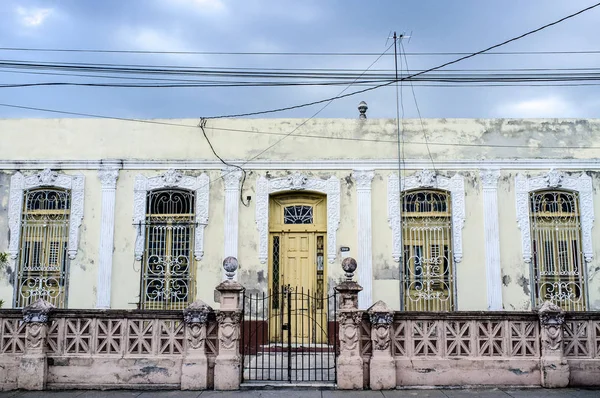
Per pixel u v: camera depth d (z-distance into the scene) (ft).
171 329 31.17
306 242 44.21
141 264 43.01
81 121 44.65
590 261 42.52
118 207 43.65
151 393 29.60
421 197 43.96
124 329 31.17
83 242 43.24
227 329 30.73
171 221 43.60
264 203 43.55
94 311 31.17
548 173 43.32
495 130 44.11
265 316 42.52
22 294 42.91
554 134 44.04
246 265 42.93
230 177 43.83
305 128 44.34
